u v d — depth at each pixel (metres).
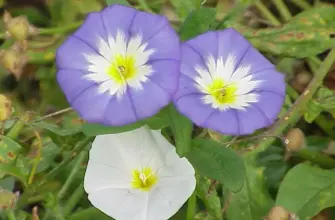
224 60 0.44
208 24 0.45
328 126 0.52
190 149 0.44
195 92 0.43
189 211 0.46
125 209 0.45
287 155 0.50
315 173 0.48
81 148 0.47
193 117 0.43
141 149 0.45
